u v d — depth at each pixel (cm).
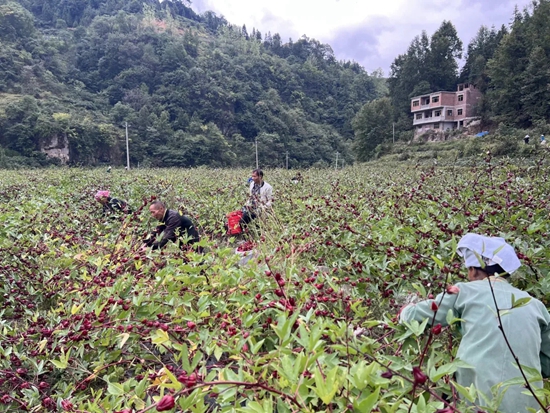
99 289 274
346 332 154
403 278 294
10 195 896
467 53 5847
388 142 4647
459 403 157
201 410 136
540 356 202
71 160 5025
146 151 5916
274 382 156
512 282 288
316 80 10406
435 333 159
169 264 313
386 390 154
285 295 217
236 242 559
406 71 5622
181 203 729
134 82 7638
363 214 428
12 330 266
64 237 425
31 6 10519
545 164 654
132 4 11738
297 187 921
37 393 206
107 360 235
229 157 6438
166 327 208
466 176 719
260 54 10569
